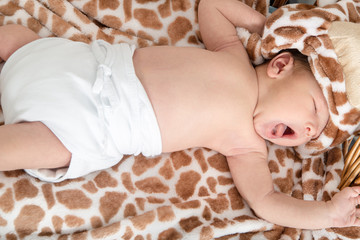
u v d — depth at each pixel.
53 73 1.29
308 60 1.50
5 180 1.30
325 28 1.46
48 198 1.33
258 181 1.50
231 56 1.59
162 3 1.81
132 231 1.36
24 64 1.31
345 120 1.47
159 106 1.40
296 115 1.47
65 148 1.27
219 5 1.70
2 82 1.33
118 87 1.34
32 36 1.44
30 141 1.20
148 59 1.48
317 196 1.60
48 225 1.30
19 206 1.28
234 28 1.71
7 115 1.29
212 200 1.53
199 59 1.52
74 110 1.26
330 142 1.56
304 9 1.66
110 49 1.43
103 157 1.36
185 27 1.82
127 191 1.46
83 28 1.68
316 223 1.42
